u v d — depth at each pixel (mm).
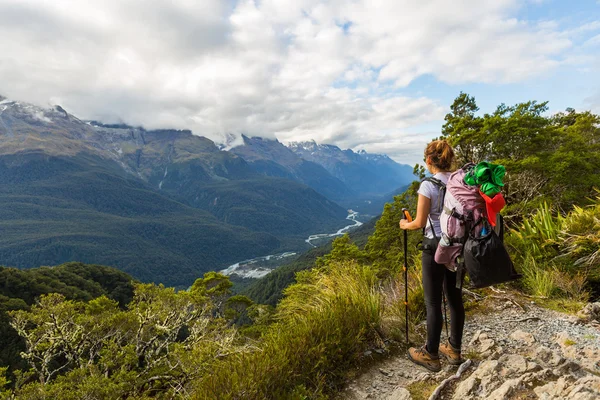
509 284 4855
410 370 3021
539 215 6035
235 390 2566
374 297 3975
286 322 4359
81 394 5922
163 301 9961
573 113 17734
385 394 2734
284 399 2625
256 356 2898
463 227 2334
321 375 2938
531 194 11531
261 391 2607
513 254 5523
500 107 14125
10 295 51031
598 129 15195
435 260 2547
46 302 9266
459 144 13758
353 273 4953
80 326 8859
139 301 10445
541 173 11359
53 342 8750
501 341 3268
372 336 3514
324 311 3562
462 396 2355
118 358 7184
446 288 2770
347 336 3184
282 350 2961
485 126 12453
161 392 6031
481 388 2365
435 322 2729
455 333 2807
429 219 2633
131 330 9078
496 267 2170
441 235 2488
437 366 2805
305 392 2674
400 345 3447
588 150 12305
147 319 9227
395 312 4078
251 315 25844
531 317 3803
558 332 3373
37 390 6637
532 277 4730
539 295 4371
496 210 2230
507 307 4180
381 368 3104
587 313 3717
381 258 21766
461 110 16234
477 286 2268
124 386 6008
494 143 12969
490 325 3746
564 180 10750
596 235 4793
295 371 2916
